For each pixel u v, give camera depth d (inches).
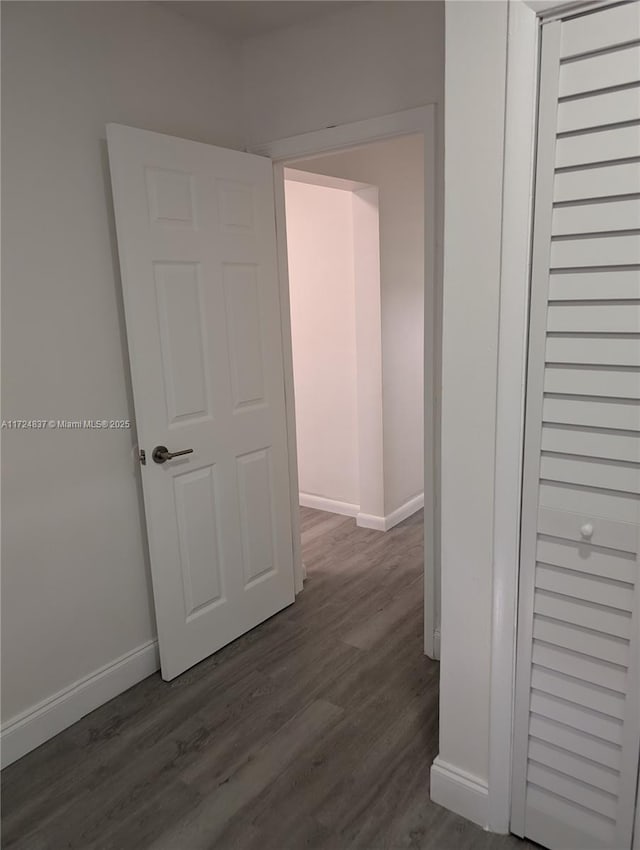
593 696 56.3
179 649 92.7
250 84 100.7
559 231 50.8
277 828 66.1
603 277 49.5
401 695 87.0
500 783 63.4
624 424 50.4
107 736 80.7
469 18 51.1
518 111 50.1
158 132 88.5
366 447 146.3
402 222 142.6
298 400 161.6
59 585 80.7
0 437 72.5
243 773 73.6
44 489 77.8
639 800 55.7
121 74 82.7
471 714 64.4
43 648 79.5
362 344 141.2
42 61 73.5
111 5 80.6
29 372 74.9
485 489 58.4
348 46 89.7
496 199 52.7
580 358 51.5
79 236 79.1
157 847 64.4
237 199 94.3
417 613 109.7
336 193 141.6
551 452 54.4
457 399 58.3
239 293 96.5
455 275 56.2
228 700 87.1
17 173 71.9
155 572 87.9
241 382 98.6
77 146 78.0
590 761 57.8
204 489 94.0
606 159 47.8
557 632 57.2
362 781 71.9
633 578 52.1
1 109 69.8
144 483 85.7
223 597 99.7
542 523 56.0
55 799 70.8
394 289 142.2
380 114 88.9
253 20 91.8
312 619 108.7
